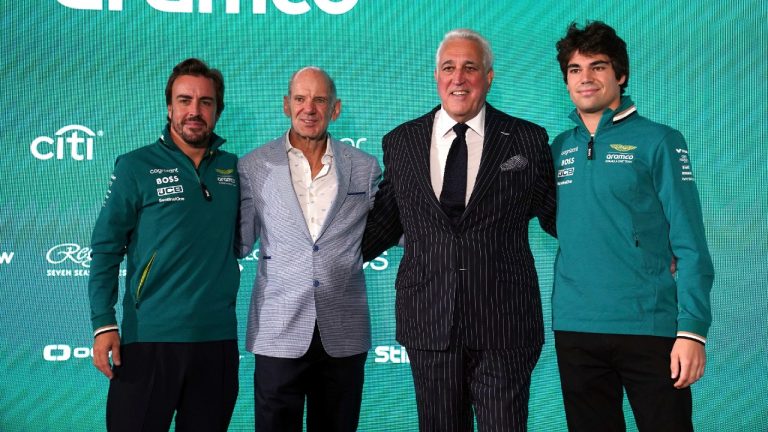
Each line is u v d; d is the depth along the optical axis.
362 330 2.22
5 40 2.79
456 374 1.89
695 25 2.94
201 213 2.07
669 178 1.90
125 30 2.82
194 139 2.09
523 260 1.95
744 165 2.96
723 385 2.96
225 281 2.10
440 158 2.00
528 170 1.96
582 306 1.94
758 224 2.96
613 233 1.92
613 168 1.94
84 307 2.81
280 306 2.14
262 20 2.84
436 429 1.92
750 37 2.96
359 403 2.26
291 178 2.21
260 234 2.25
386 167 2.12
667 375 1.88
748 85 2.96
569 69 2.05
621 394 2.02
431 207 1.92
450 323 1.88
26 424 2.81
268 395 2.14
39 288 2.80
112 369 2.05
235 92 2.84
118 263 2.07
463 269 1.89
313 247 2.15
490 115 2.03
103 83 2.81
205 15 2.83
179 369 2.01
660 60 2.93
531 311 1.93
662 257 1.93
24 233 2.79
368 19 2.87
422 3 2.89
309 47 2.86
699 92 2.94
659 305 1.90
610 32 2.01
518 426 1.87
